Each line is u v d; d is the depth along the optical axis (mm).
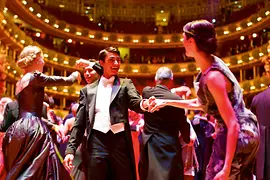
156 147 4410
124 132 4070
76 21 32531
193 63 30344
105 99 4121
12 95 23922
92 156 3975
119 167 3984
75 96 29000
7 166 4027
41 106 4242
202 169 6605
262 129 4047
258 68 28484
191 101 3416
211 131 6590
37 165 3881
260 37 29000
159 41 32094
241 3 32844
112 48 4281
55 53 29234
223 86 2840
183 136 4566
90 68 5035
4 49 23562
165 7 35688
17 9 26578
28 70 4332
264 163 4000
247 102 27672
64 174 4082
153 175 4316
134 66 31297
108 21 34062
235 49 30094
